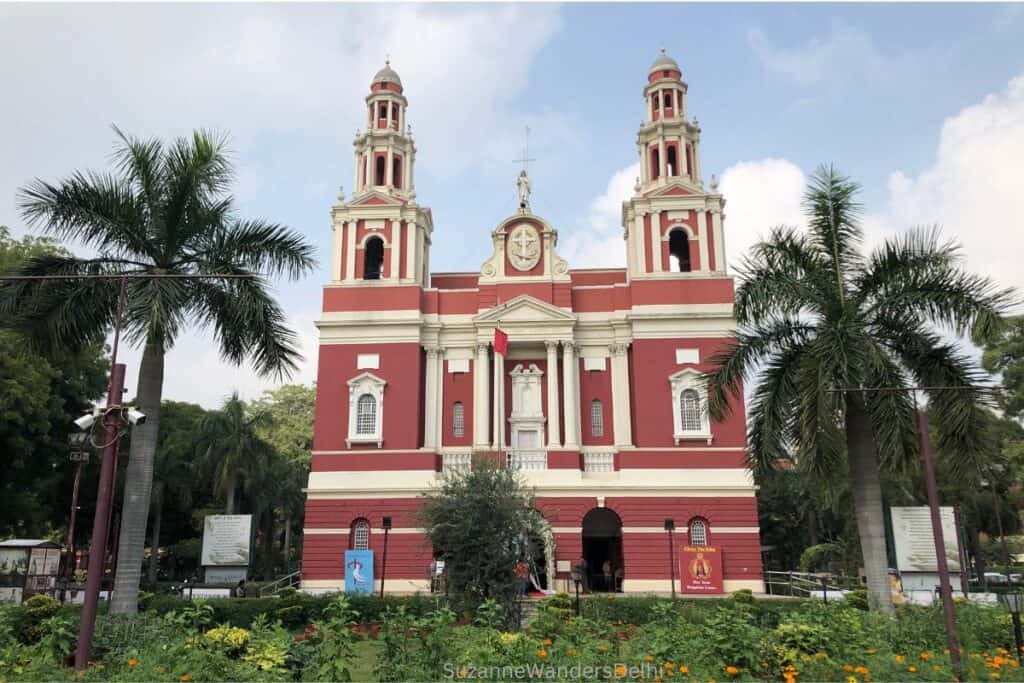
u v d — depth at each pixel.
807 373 21.31
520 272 46.53
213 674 12.83
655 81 49.97
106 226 24.08
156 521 52.97
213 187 25.27
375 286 45.72
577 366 45.41
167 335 24.09
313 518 42.66
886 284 22.80
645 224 46.25
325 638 13.57
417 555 41.53
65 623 15.78
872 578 21.34
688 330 43.91
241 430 53.06
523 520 27.72
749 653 14.12
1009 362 43.75
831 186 23.80
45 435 37.34
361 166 49.34
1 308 22.92
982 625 18.89
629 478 42.00
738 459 42.09
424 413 45.19
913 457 21.95
